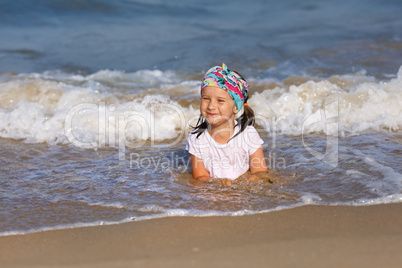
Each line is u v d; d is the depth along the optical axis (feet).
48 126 27.81
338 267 12.28
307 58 42.55
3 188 20.03
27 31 52.80
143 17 59.36
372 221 15.74
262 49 45.93
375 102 29.04
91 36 51.57
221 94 19.72
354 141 25.14
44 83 33.04
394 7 62.64
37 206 18.03
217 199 18.24
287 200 17.93
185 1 67.21
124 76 38.17
